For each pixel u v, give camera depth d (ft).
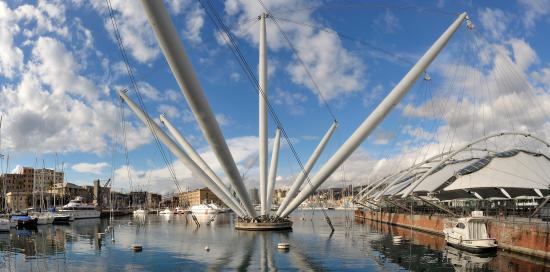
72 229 209.97
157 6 67.62
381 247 119.14
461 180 142.92
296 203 177.88
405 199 211.82
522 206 154.20
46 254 113.19
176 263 96.17
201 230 187.73
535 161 140.15
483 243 101.81
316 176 157.79
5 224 190.60
